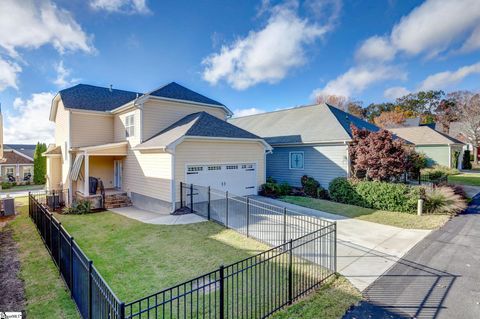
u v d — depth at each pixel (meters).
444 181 16.52
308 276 5.86
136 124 14.89
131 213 12.81
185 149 12.52
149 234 9.12
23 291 5.43
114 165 17.95
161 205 12.67
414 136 29.83
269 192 15.72
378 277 5.83
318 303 4.79
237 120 26.88
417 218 10.75
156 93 15.34
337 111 19.72
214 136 13.26
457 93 46.00
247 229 8.85
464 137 40.47
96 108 17.41
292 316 4.39
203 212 12.00
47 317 4.52
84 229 9.97
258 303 4.78
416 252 7.28
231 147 14.41
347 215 11.42
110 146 15.14
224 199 14.02
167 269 6.32
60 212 13.41
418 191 11.65
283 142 17.95
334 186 14.40
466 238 8.36
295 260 6.82
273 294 5.08
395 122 48.12
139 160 14.54
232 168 14.51
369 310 4.56
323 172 16.14
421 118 53.62
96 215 12.46
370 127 21.09
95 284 3.77
